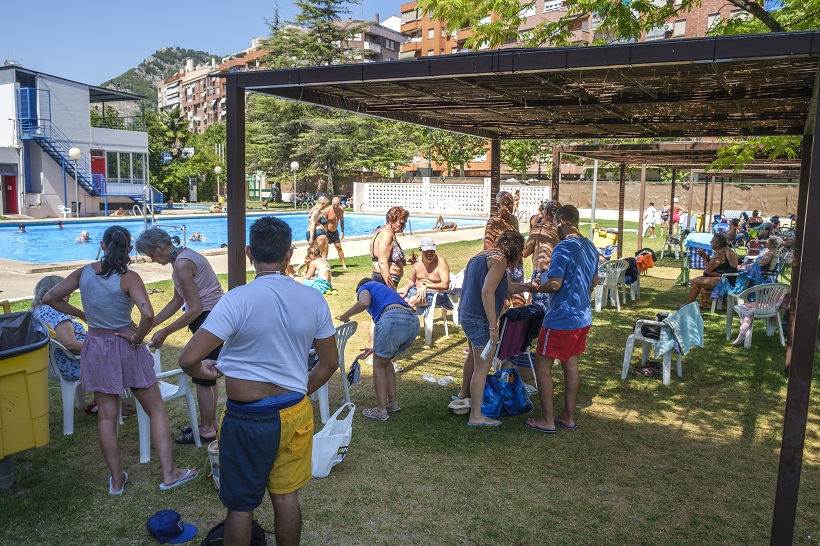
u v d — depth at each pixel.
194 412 4.44
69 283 3.67
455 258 14.89
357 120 46.75
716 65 3.85
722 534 3.44
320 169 47.88
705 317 9.27
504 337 4.98
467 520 3.54
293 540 2.74
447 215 34.25
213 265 12.66
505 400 5.16
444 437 4.69
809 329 2.81
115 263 3.57
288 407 2.62
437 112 6.17
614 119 6.64
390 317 4.83
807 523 3.58
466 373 5.23
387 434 4.73
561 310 4.68
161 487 3.81
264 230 2.69
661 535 3.42
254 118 49.41
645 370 6.41
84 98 34.09
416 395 5.61
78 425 4.80
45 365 3.67
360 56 54.12
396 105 5.80
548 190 34.00
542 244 6.77
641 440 4.72
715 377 6.31
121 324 3.63
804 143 6.08
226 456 2.61
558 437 4.75
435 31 68.50
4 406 3.49
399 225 6.75
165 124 61.38
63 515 3.50
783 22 7.77
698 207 34.53
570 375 4.85
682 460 4.38
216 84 116.75
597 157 12.46
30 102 31.78
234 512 2.63
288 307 2.64
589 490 3.92
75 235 24.66
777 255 11.18
